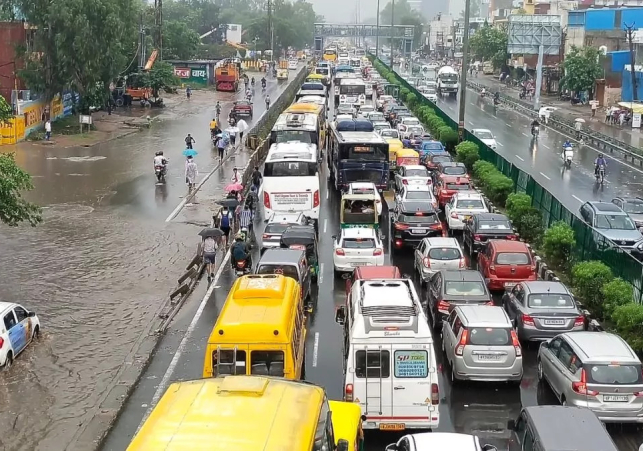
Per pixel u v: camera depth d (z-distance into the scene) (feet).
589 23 313.12
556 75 326.85
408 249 94.89
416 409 45.52
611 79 273.33
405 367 45.57
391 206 120.16
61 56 186.60
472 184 124.88
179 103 269.64
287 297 51.98
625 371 47.73
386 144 123.34
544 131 218.18
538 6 461.37
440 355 62.08
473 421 50.44
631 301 65.16
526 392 55.06
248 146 174.81
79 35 186.80
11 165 73.61
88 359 60.64
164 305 73.87
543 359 55.16
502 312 57.06
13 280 80.94
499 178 119.34
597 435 36.50
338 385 56.03
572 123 216.95
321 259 92.02
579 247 83.10
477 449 35.17
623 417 47.52
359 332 45.73
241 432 25.79
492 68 455.22
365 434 47.67
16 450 46.47
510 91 353.72
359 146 123.03
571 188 135.54
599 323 68.18
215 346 46.73
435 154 141.59
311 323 70.03
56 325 68.18
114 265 86.99
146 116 230.48
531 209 99.45
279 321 47.52
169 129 207.62
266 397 28.50
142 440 25.57
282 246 80.94
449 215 102.53
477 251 88.89
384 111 232.32
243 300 50.98
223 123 222.07
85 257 89.97
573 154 175.63
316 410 28.35
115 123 211.61
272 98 294.66
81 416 51.01
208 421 26.53
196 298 76.84
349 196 96.22
